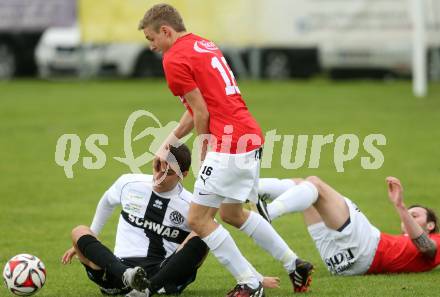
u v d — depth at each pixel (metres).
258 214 20.94
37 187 38.75
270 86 76.75
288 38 76.88
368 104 64.31
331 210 22.89
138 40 77.62
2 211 33.75
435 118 57.66
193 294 21.28
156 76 82.94
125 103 64.94
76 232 20.45
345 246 22.95
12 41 82.94
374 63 76.75
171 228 21.00
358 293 21.05
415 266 23.39
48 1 79.06
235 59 82.12
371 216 32.53
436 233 24.02
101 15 77.25
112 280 20.62
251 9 76.56
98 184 39.47
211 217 19.91
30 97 69.44
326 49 77.00
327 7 76.38
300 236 29.38
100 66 81.25
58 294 21.59
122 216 21.42
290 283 22.73
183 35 20.70
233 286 22.47
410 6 75.00
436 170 41.84
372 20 76.12
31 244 28.17
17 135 52.62
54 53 80.81
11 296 20.94
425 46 72.19
